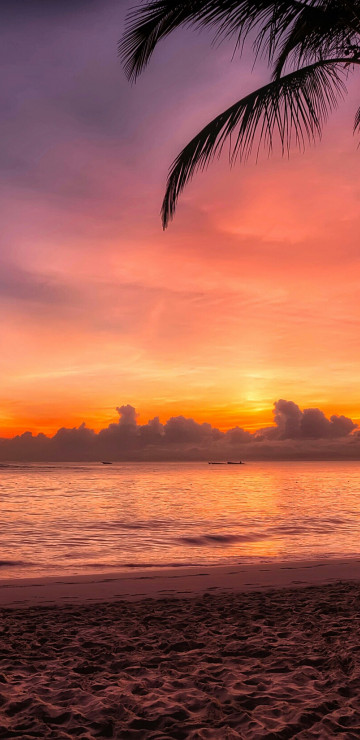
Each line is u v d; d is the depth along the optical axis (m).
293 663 4.50
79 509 36.56
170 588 10.90
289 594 9.37
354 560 15.77
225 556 17.23
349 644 5.06
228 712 3.39
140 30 5.97
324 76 5.86
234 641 5.47
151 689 3.88
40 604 9.22
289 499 48.12
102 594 10.24
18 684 4.05
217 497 50.88
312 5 5.66
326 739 2.94
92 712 3.40
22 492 57.72
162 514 32.94
